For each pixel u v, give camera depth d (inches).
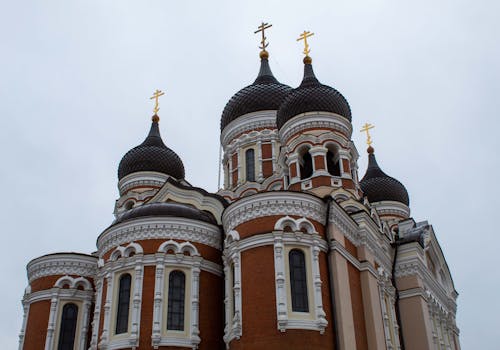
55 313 1439.5
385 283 1438.2
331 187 1449.3
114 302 1232.8
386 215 2126.0
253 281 1136.2
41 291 1473.9
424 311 1497.3
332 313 1139.3
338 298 1144.8
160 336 1171.9
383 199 2148.1
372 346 1214.3
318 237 1180.5
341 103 1598.2
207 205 1510.8
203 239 1318.9
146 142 2017.7
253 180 1801.2
